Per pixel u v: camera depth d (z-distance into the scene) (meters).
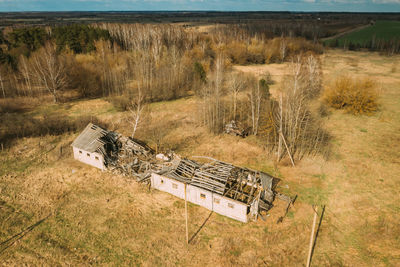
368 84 54.28
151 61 76.62
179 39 110.62
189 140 43.31
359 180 32.03
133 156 36.06
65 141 42.16
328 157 37.12
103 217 26.52
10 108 56.56
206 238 24.14
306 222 25.81
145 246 23.33
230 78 63.06
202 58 91.31
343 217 26.41
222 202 26.50
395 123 48.88
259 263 21.66
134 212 27.19
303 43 123.75
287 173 33.84
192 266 21.55
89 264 21.62
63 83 65.56
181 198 29.30
